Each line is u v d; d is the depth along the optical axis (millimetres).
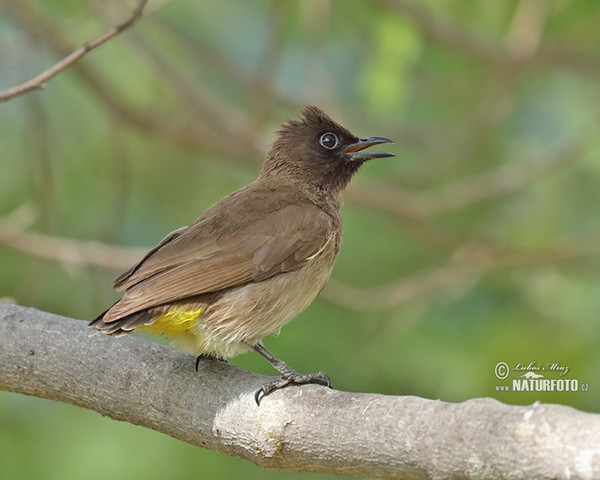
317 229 8961
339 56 15812
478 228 14641
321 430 6652
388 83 12586
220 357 8492
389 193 13391
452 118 15352
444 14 13484
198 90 13609
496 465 5828
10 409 12742
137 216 15180
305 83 14945
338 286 12570
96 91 12891
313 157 9961
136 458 12141
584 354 11773
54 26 13039
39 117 12547
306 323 12914
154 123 13242
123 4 13023
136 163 15352
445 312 13047
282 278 8664
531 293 13117
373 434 6379
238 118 13922
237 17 15836
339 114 13891
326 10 13523
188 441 7461
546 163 13461
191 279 8227
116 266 12461
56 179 14414
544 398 11578
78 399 7828
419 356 12375
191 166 15469
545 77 15266
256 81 13156
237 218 8828
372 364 12477
